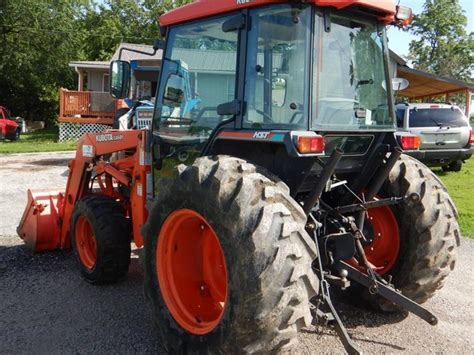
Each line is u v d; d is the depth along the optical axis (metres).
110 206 4.73
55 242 5.71
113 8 41.03
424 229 3.85
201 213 3.00
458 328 4.02
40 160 15.81
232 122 3.43
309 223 3.42
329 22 3.21
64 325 3.93
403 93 25.48
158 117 4.27
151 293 3.50
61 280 4.92
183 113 3.96
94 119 21.92
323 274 3.29
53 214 5.70
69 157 16.72
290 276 2.69
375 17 3.56
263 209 2.77
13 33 29.91
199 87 3.79
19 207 8.68
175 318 3.35
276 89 3.21
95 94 22.78
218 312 3.46
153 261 3.48
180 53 3.97
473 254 6.16
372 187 3.82
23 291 4.62
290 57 3.17
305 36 3.12
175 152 4.09
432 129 12.32
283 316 2.69
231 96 3.52
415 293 3.98
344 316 4.17
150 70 9.84
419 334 3.88
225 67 3.55
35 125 35.38
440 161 12.71
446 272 3.93
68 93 22.62
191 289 3.50
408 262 3.93
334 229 3.67
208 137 3.71
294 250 2.74
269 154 3.42
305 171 3.30
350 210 3.74
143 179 4.45
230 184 2.89
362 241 4.01
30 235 5.66
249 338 2.74
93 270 4.71
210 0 3.58
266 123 3.26
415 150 3.71
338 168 3.61
